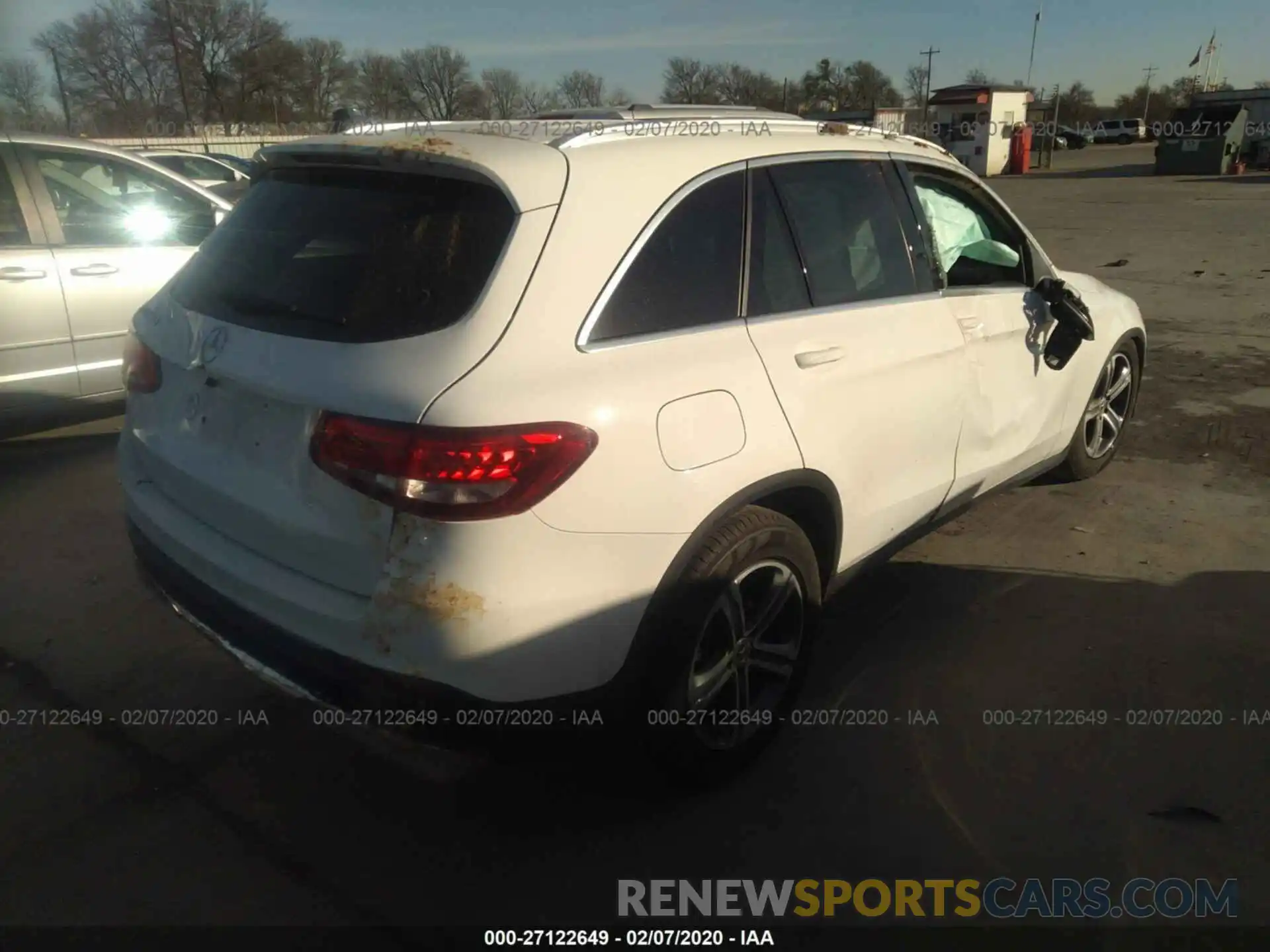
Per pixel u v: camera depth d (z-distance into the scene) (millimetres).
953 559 4258
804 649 3027
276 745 3076
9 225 5418
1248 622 3711
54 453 5684
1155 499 4863
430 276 2348
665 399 2422
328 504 2285
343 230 2566
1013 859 2602
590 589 2299
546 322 2299
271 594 2424
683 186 2660
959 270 3697
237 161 19859
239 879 2541
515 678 2234
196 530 2693
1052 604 3877
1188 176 33312
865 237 3223
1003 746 3039
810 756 3002
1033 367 3977
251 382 2418
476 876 2562
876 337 3076
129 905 2451
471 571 2154
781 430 2691
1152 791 2834
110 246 5789
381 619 2199
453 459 2113
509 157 2441
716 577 2543
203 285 2812
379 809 2805
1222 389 6711
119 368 5883
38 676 3426
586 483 2250
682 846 2660
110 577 4148
